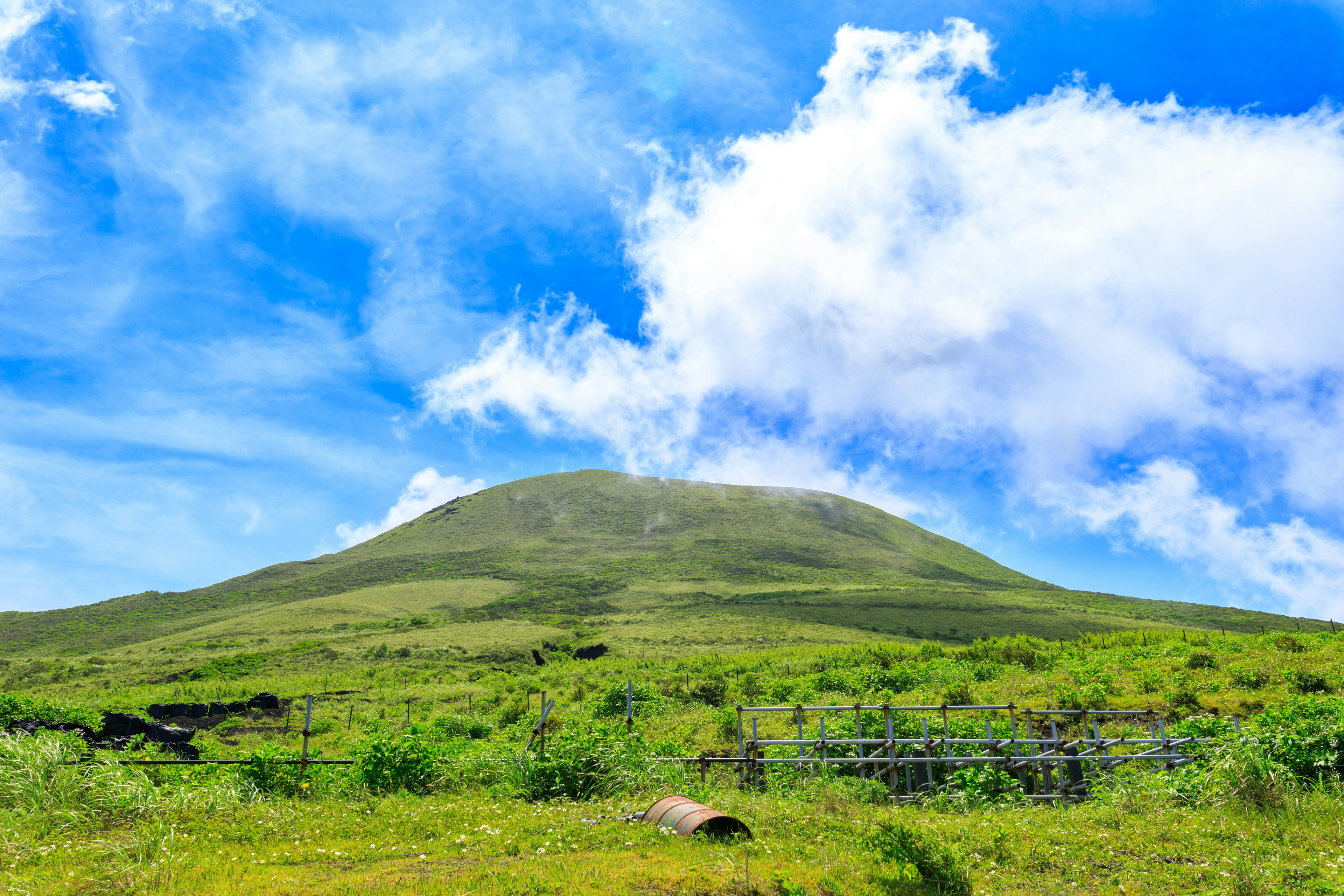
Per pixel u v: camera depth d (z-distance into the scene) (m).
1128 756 11.79
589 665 59.53
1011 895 6.04
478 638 84.69
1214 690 18.83
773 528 197.12
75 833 7.80
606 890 5.76
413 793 10.74
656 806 8.52
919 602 119.38
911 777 11.76
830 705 22.02
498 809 9.21
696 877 6.01
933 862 6.35
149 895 5.86
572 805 9.55
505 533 198.88
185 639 100.81
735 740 17.62
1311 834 7.24
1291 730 10.46
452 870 6.61
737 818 8.23
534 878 6.09
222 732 25.80
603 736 11.55
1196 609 119.19
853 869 6.39
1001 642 37.19
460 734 24.70
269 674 58.38
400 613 117.81
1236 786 9.00
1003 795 11.01
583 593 139.00
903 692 25.98
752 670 42.78
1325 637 28.27
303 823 8.61
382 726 24.06
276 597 154.00
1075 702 18.61
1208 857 6.80
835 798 10.02
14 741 9.14
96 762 9.55
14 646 123.25
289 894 5.85
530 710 28.14
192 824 8.38
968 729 14.59
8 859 6.77
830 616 105.81
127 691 44.72
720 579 151.25
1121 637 37.66
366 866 6.89
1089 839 7.61
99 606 153.38
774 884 5.93
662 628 95.50
